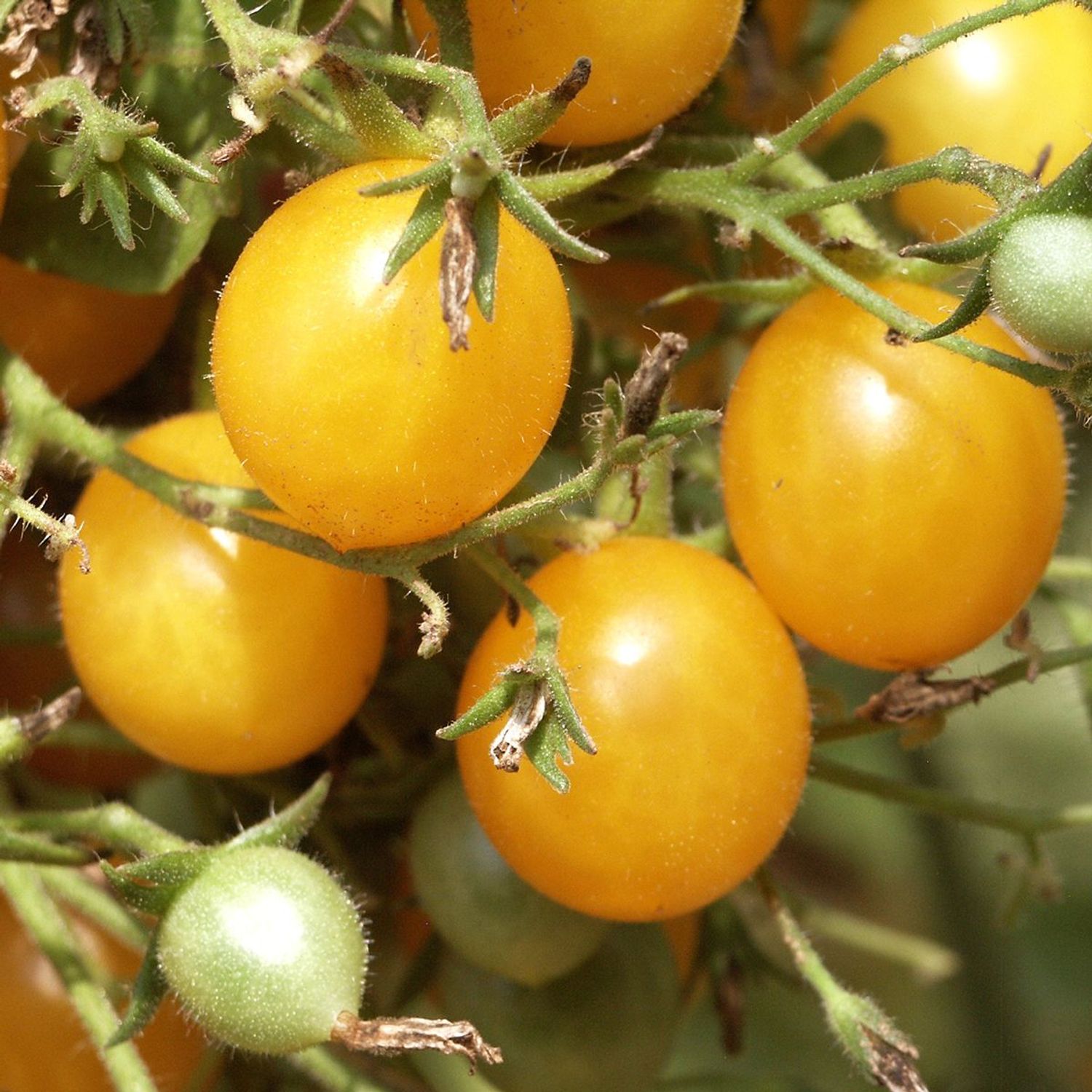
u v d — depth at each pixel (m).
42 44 0.29
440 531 0.26
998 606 0.28
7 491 0.26
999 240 0.26
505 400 0.26
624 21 0.27
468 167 0.25
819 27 0.33
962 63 0.31
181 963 0.27
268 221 0.26
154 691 0.28
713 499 0.32
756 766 0.27
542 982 0.30
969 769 0.42
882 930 0.35
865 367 0.27
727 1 0.28
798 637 0.31
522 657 0.27
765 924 0.36
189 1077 0.31
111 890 0.31
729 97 0.31
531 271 0.26
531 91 0.27
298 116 0.26
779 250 0.29
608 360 0.31
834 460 0.27
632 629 0.27
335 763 0.31
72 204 0.29
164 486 0.28
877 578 0.27
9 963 0.31
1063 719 0.44
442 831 0.30
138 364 0.31
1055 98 0.31
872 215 0.31
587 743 0.26
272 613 0.28
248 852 0.27
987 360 0.26
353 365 0.26
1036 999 0.45
